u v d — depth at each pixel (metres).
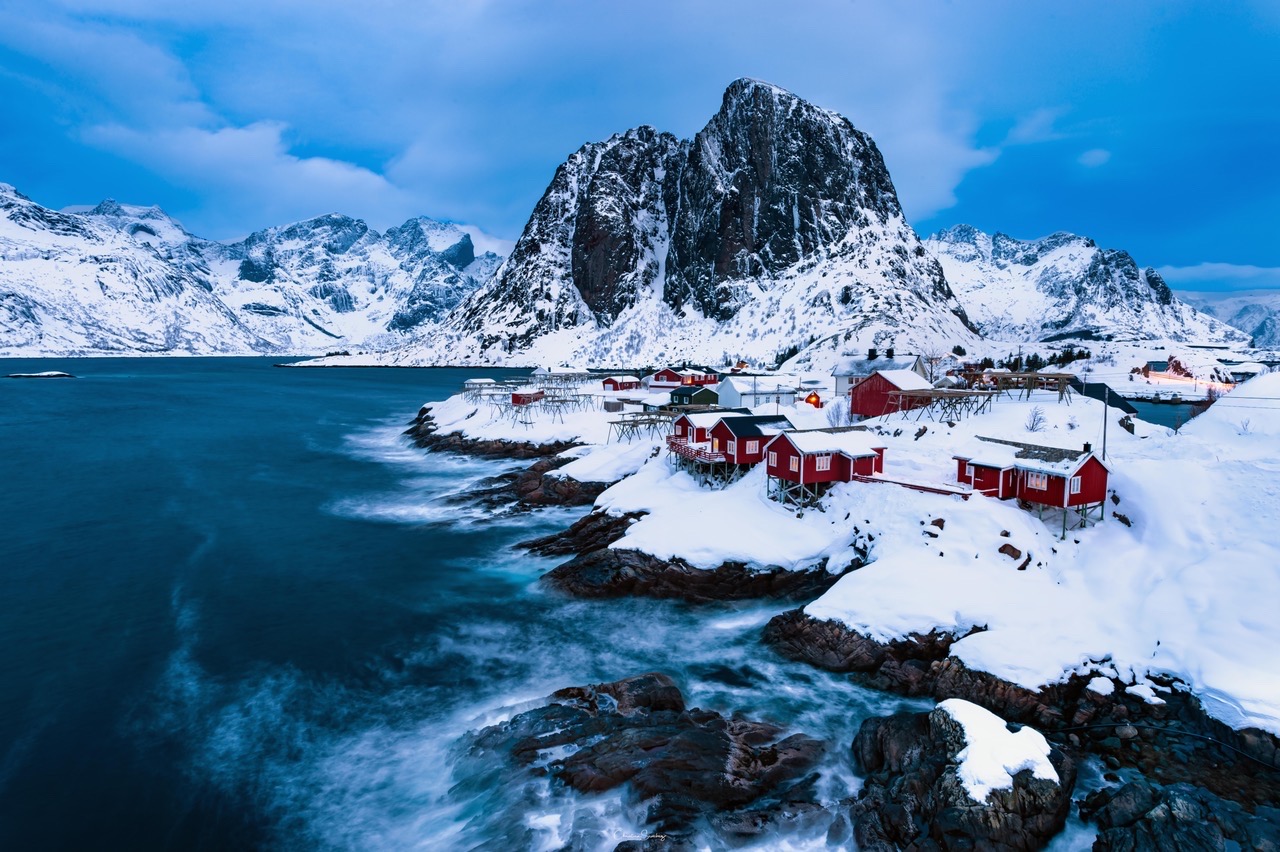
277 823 20.69
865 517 38.12
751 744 22.78
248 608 36.44
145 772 23.08
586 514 52.25
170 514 54.94
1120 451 42.53
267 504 57.94
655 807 19.38
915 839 18.02
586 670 29.55
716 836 18.52
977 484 38.22
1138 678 24.94
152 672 29.69
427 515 54.31
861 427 54.53
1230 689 22.77
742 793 20.02
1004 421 50.16
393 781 22.47
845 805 19.92
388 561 43.59
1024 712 24.16
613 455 59.09
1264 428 43.31
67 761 23.62
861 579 32.16
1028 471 35.91
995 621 28.14
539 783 20.92
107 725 25.80
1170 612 27.11
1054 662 25.52
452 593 38.31
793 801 19.94
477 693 27.91
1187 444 41.62
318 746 24.48
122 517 54.06
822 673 28.55
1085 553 32.88
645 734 22.53
